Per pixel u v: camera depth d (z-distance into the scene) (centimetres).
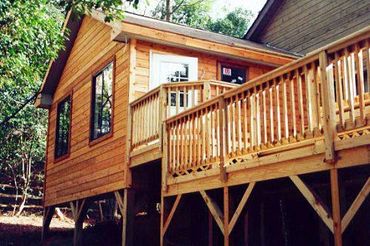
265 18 1491
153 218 1138
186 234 866
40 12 1000
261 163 575
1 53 993
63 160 1326
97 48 1171
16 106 1705
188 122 736
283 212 824
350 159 463
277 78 567
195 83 794
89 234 1252
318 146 498
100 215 1819
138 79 973
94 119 1160
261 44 1455
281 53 1165
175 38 985
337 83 481
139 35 954
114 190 978
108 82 1108
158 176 957
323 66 493
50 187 1405
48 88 1475
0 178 2002
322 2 1297
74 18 784
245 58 1099
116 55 1052
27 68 1101
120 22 932
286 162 545
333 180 477
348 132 509
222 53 1061
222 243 893
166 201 776
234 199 655
